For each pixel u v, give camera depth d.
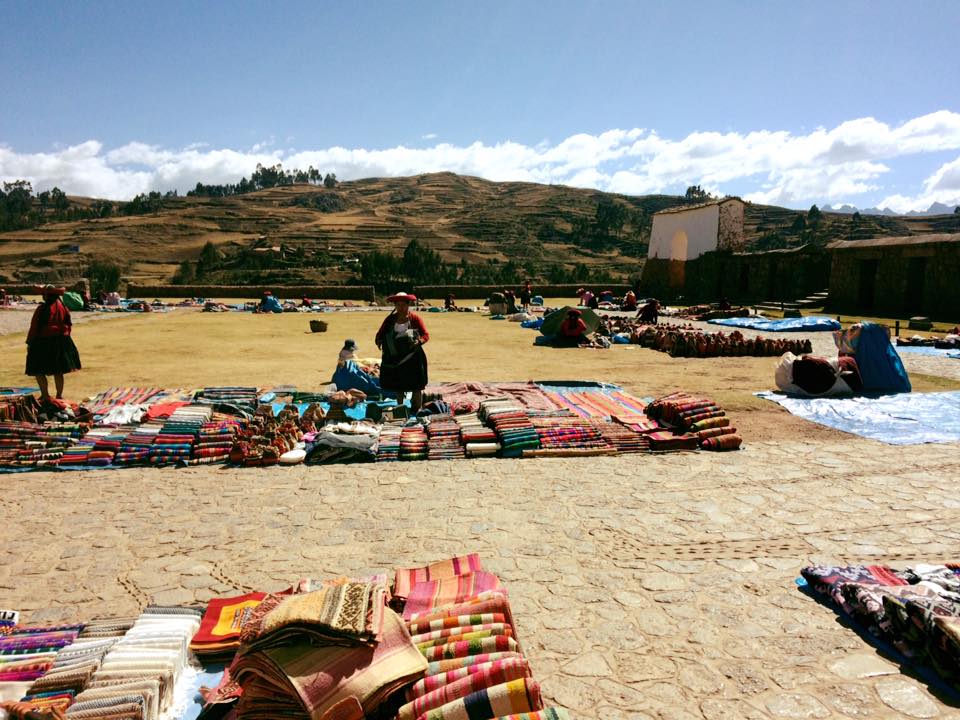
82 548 5.48
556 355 17.30
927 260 26.66
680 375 13.91
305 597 3.66
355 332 24.27
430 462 7.75
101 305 37.75
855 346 11.84
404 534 5.70
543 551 5.33
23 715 3.19
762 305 34.78
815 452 8.09
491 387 12.23
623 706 3.49
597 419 9.45
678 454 8.03
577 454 7.95
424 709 3.13
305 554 5.33
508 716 2.94
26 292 49.19
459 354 17.55
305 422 9.05
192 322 28.53
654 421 9.20
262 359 16.48
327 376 13.70
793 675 3.72
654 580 4.83
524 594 4.65
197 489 6.91
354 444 7.84
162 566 5.14
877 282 29.19
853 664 3.81
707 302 40.62
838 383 11.30
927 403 10.58
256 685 3.30
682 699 3.54
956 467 7.44
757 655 3.91
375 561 5.19
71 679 3.46
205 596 4.69
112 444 8.04
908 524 5.82
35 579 4.95
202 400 10.71
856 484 6.91
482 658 3.42
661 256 46.41
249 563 5.18
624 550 5.33
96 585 4.86
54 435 8.30
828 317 27.16
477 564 4.72
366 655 3.34
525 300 36.03
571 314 19.44
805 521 5.91
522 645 4.04
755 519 5.96
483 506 6.33
